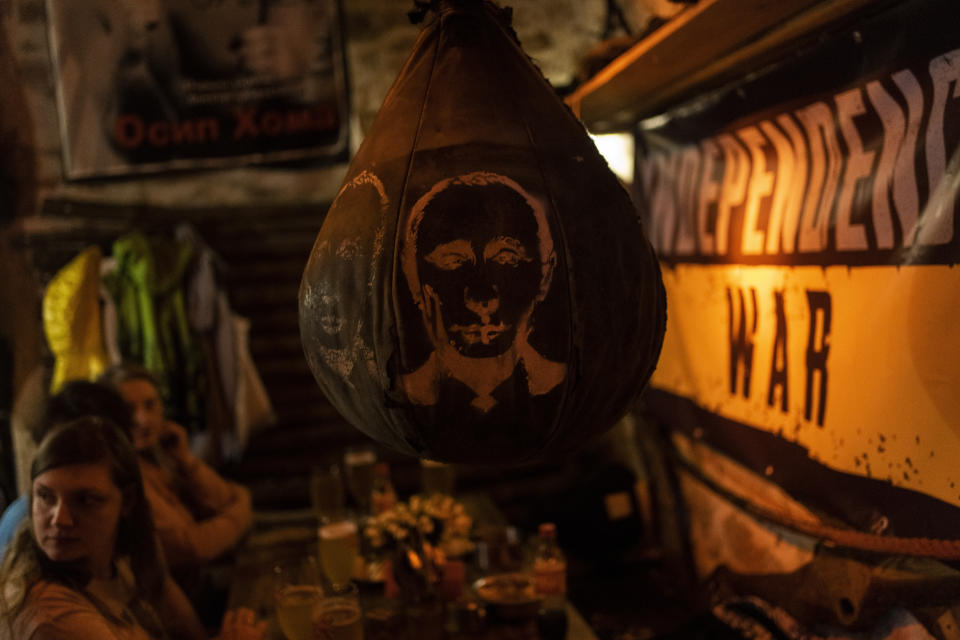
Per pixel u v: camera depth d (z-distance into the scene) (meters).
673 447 2.94
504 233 0.93
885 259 1.70
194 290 3.49
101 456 1.69
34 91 3.60
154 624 1.89
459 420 0.94
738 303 2.35
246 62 3.70
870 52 1.72
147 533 1.90
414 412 0.95
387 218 0.96
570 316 0.94
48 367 3.61
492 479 3.95
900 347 1.66
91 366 3.32
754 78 2.17
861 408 1.79
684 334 2.73
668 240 2.81
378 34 3.82
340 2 3.74
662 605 3.10
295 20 3.71
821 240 1.92
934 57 1.54
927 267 1.57
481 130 0.99
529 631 2.04
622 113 2.87
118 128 3.65
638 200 3.04
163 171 3.71
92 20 3.59
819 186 1.94
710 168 2.48
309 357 1.07
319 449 3.84
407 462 3.91
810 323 1.99
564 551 3.46
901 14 1.62
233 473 3.74
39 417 2.25
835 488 1.90
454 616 2.09
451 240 0.93
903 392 1.65
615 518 3.43
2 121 3.58
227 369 3.55
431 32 1.11
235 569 2.61
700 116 2.48
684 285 2.71
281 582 2.00
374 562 2.50
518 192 0.95
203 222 3.74
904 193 1.64
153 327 3.39
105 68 3.62
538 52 3.68
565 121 1.06
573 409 0.97
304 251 3.83
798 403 2.05
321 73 3.75
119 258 3.42
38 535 1.61
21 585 1.60
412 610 2.01
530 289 0.93
